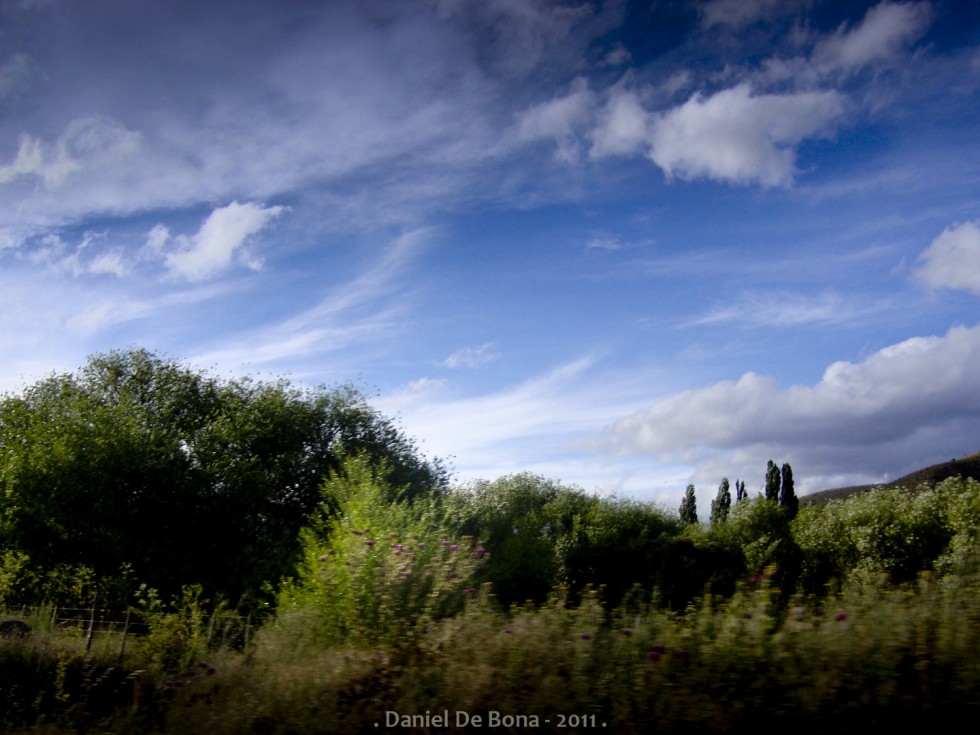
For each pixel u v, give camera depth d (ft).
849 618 14.12
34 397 102.06
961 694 12.19
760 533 111.04
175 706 17.16
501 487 154.92
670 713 12.88
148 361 111.96
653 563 97.96
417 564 23.72
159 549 81.97
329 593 23.47
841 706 12.31
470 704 14.08
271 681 16.79
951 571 16.06
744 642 14.10
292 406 104.88
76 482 76.79
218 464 92.38
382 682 15.98
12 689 21.30
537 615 17.31
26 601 53.42
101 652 24.35
